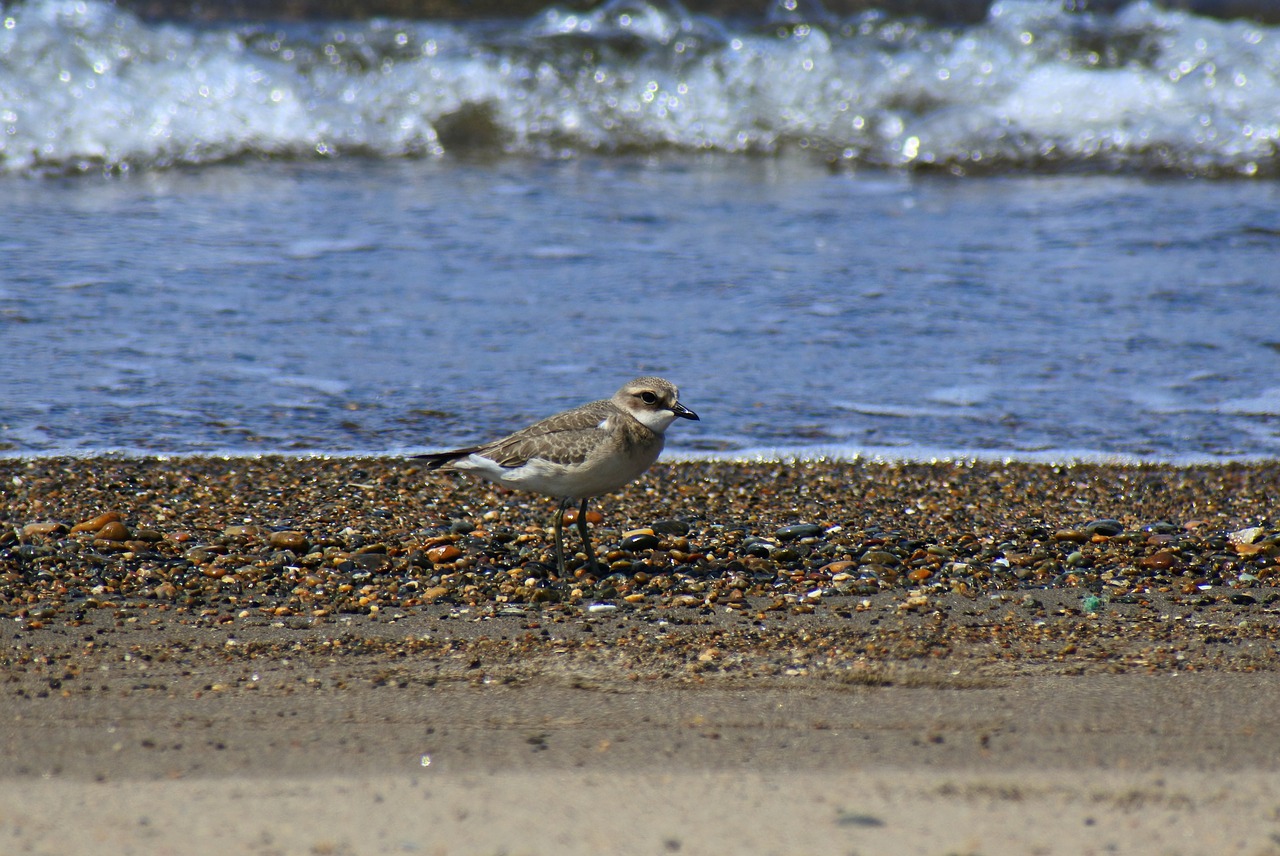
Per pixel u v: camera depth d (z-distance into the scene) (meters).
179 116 24.77
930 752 6.77
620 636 8.79
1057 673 8.04
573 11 29.91
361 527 11.21
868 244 20.22
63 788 6.23
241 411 13.90
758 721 7.20
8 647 8.29
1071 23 29.36
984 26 29.55
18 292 16.89
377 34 27.72
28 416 13.49
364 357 15.46
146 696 7.50
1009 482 12.71
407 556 10.35
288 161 25.08
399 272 18.36
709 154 27.23
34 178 22.98
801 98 27.59
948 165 26.30
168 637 8.59
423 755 6.69
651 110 27.44
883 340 16.34
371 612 9.20
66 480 12.02
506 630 8.90
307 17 29.94
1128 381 15.24
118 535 10.56
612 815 6.00
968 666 8.17
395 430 13.55
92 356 15.14
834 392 14.85
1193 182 25.02
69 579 9.62
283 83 25.86
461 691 7.66
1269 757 6.70
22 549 10.04
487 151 26.80
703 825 5.90
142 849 5.61
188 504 11.61
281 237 19.80
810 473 12.85
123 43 25.38
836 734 7.01
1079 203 22.98
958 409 14.48
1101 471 12.98
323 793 6.21
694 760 6.65
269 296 17.27
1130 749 6.81
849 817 5.99
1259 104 26.89
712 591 9.77
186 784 6.30
